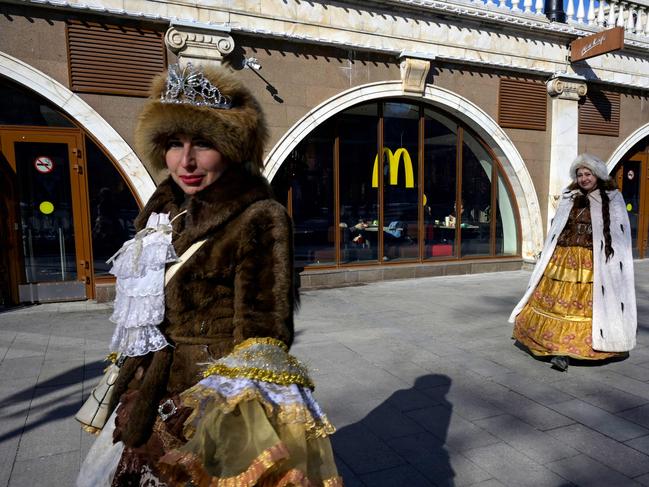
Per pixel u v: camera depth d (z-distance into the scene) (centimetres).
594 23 988
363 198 841
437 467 269
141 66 645
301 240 799
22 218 635
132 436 130
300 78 740
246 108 137
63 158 643
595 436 304
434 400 357
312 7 727
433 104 866
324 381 392
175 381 133
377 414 333
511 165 929
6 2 574
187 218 142
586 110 998
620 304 408
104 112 636
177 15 649
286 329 123
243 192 133
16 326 545
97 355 450
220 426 113
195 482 112
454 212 925
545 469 267
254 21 692
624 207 419
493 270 938
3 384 381
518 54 895
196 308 133
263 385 116
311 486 117
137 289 134
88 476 150
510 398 361
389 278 850
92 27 618
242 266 126
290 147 738
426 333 531
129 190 668
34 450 282
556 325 420
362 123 827
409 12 793
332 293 745
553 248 438
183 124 126
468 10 819
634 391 374
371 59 789
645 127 1073
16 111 618
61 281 657
